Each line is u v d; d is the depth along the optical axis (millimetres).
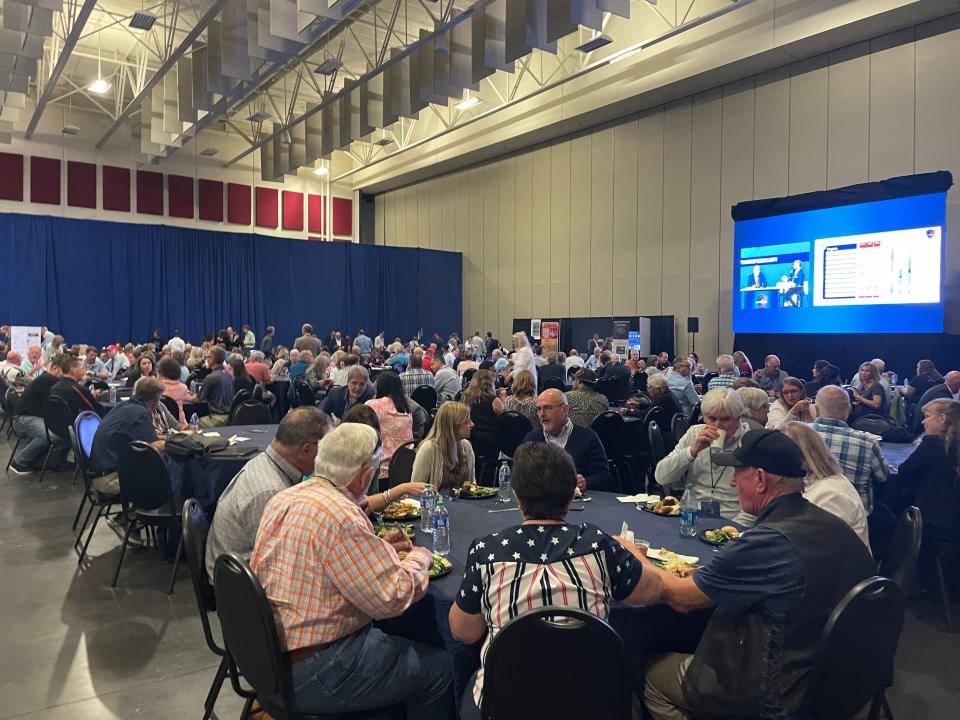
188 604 3438
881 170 10258
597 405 5117
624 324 13844
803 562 1581
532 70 15102
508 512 2771
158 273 16312
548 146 16203
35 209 16750
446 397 7719
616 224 14602
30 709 2465
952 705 2529
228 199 19453
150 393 4199
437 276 19047
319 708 1778
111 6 12023
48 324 15141
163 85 13141
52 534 4574
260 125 17203
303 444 2398
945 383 6578
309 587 1752
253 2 8805
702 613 1966
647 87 12688
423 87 10977
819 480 2471
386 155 19547
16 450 6820
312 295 18328
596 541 1562
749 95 12000
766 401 3619
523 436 4887
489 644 1524
